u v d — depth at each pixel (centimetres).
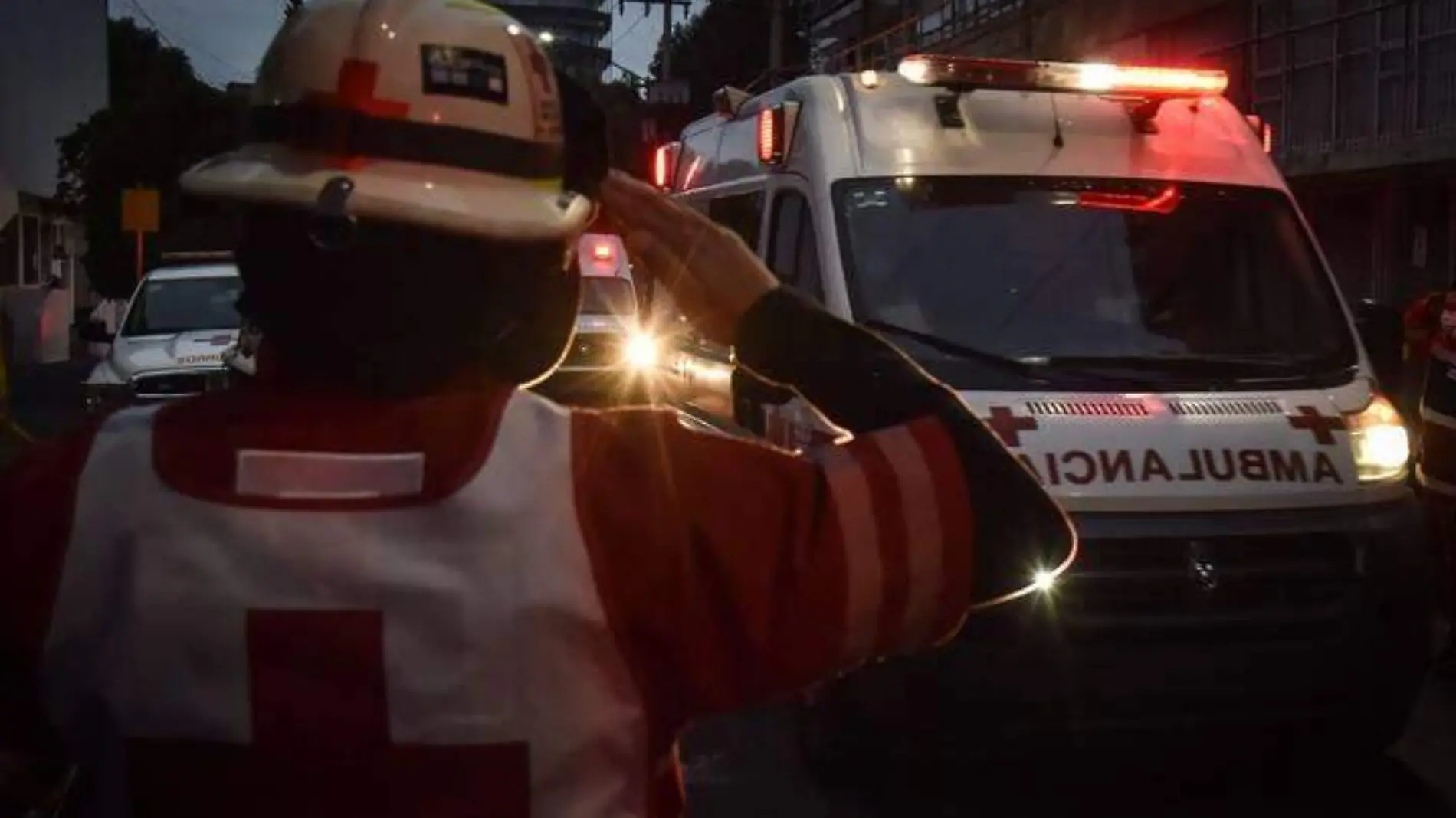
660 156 1063
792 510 157
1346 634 597
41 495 155
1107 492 583
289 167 156
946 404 171
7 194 3281
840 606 155
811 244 704
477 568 149
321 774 147
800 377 177
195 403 161
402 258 156
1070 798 635
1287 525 593
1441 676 838
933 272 674
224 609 148
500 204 157
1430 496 851
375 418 156
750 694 158
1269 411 627
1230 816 616
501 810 149
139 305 1616
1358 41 1786
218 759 148
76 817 157
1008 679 570
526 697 149
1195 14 2127
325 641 147
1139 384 635
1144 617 579
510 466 153
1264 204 720
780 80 1703
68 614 152
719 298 182
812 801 631
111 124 3338
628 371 1634
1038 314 666
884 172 700
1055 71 725
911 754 619
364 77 155
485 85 158
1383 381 719
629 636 153
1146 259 690
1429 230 1706
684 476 156
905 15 3312
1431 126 1652
